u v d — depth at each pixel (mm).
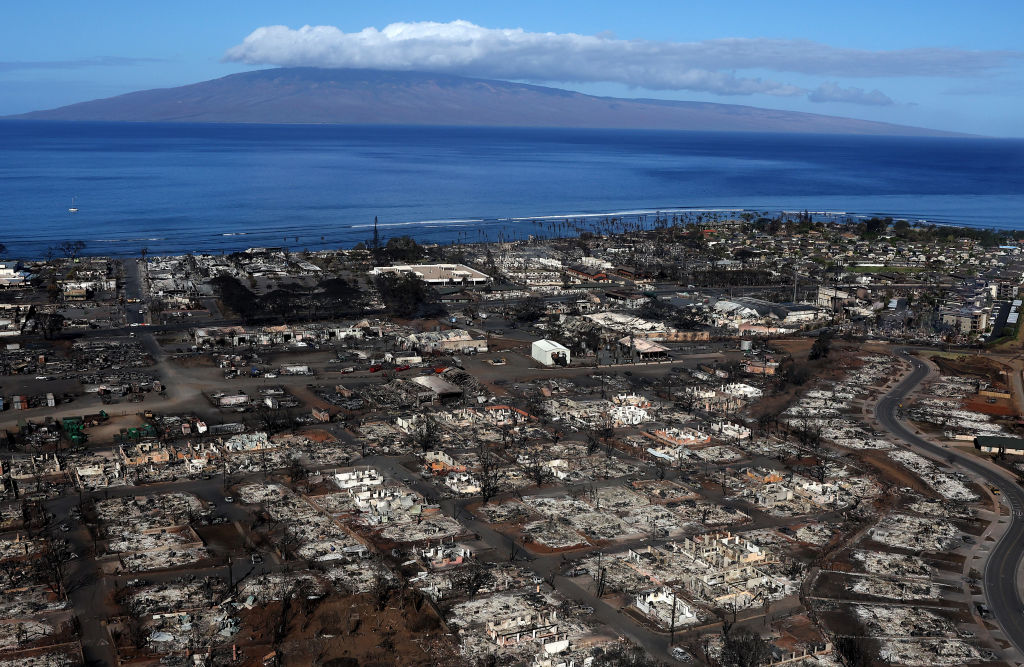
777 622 169875
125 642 155500
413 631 162125
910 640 165125
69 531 199500
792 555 198875
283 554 189250
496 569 187375
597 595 177625
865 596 181375
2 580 176625
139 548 191500
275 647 154625
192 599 170375
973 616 174750
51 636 157375
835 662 156750
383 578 180500
